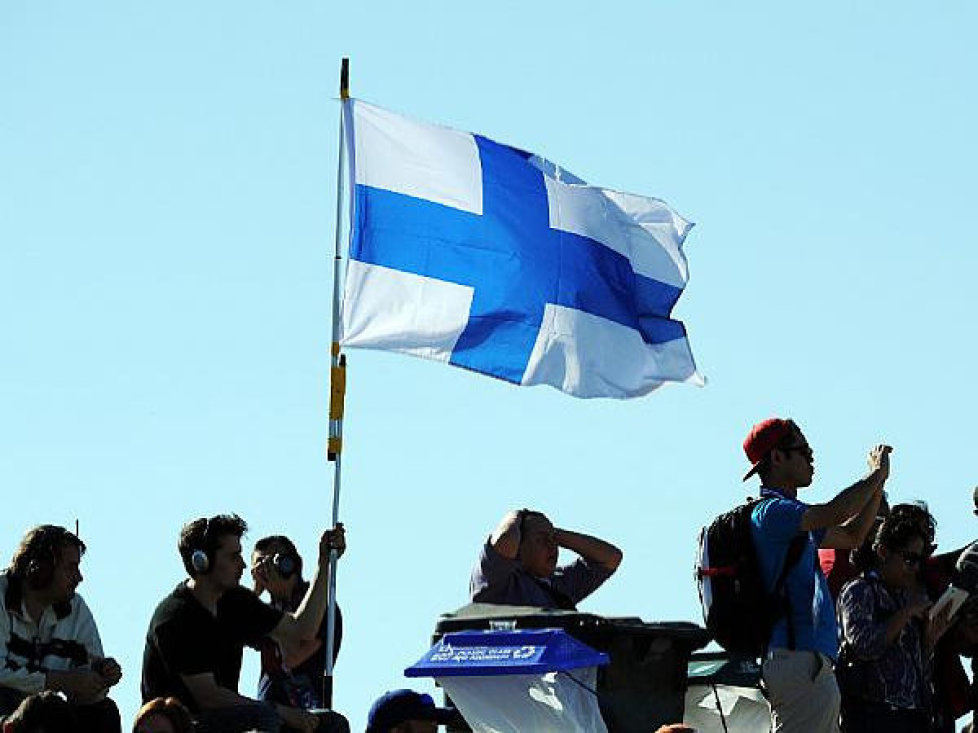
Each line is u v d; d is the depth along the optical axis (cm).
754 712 3362
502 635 3048
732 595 3119
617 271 3784
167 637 3000
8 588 2964
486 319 3678
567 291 3738
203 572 3020
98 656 3036
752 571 3122
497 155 3734
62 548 2978
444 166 3688
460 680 3056
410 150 3678
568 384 3734
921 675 3256
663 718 3109
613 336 3778
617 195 3816
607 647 3097
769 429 3206
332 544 3216
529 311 3700
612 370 3775
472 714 3053
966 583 3319
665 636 3112
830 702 3105
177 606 3014
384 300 3616
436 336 3641
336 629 3378
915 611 3209
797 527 3095
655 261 3844
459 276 3669
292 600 3353
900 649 3244
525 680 3036
